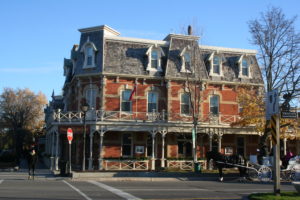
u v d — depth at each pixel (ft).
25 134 214.28
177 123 104.99
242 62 120.47
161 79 111.04
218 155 75.10
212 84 115.75
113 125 101.09
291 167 74.79
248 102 101.65
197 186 61.41
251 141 119.14
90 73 107.45
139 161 104.27
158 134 110.73
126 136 108.88
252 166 76.95
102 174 79.25
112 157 103.30
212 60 116.57
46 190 50.34
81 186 57.82
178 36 115.34
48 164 124.67
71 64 136.77
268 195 44.52
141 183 66.54
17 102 222.69
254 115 99.91
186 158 107.86
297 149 123.34
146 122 102.94
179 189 55.26
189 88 100.99
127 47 112.06
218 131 108.58
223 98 116.37
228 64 119.44
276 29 91.45
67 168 84.43
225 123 110.93
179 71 111.55
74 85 121.39
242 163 75.77
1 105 220.64
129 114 106.93
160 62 112.37
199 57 113.50
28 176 80.53
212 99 115.85
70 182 66.85
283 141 111.86
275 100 46.11
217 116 111.24
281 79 91.09
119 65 108.47
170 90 110.32
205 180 76.69
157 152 110.01
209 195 48.11
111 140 106.93
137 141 109.09
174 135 111.24
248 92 106.63
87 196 44.27
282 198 41.81
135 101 108.78
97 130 99.71
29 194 45.32
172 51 113.50
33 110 231.30
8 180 69.62
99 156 101.65
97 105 107.04
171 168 99.66
